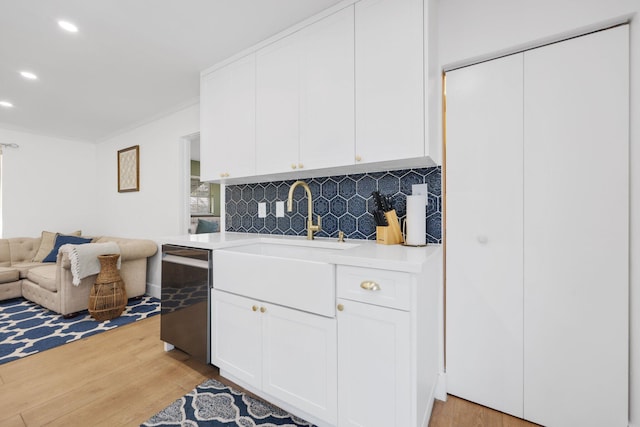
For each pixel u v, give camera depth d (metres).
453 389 1.59
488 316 1.49
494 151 1.47
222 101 2.14
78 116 3.38
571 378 1.31
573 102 1.29
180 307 1.93
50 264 3.65
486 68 1.48
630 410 1.22
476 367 1.53
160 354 2.08
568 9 1.27
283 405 1.50
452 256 1.58
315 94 1.66
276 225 2.34
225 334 1.67
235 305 1.61
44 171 4.17
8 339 2.32
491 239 1.48
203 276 1.77
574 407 1.31
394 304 1.10
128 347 2.19
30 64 2.20
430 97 1.35
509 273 1.44
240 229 2.57
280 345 1.42
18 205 3.95
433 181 1.63
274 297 1.44
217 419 1.42
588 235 1.27
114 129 3.91
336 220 2.01
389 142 1.41
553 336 1.35
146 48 1.99
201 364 1.95
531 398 1.40
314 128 1.66
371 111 1.46
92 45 1.95
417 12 1.34
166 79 2.45
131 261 3.28
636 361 1.20
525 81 1.39
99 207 4.55
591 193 1.27
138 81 2.48
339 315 1.24
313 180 2.12
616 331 1.23
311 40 1.67
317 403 1.30
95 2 1.54
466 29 1.49
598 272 1.26
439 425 1.38
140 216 3.74
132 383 1.72
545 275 1.36
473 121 1.52
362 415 1.18
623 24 1.21
